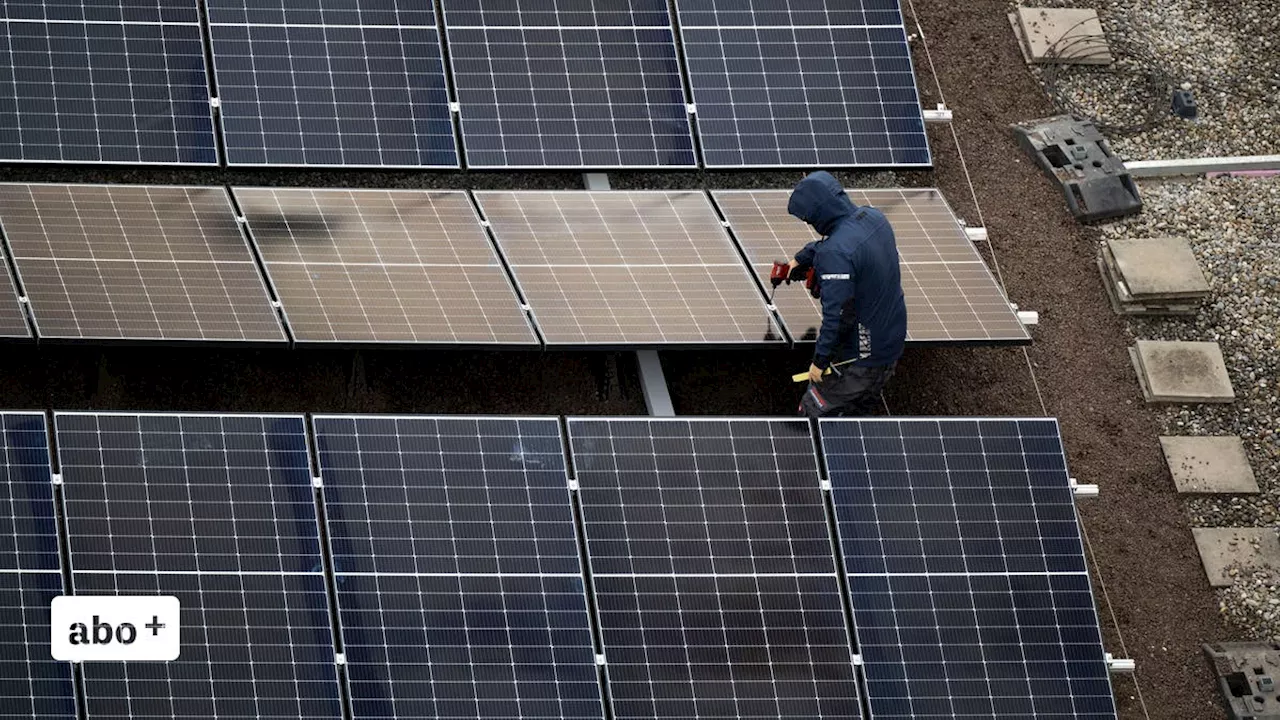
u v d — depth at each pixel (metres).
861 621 35.56
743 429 37.06
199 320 37.44
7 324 36.75
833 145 43.56
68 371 39.78
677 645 34.81
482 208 40.66
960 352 43.19
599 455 36.31
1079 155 46.75
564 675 34.38
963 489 37.16
